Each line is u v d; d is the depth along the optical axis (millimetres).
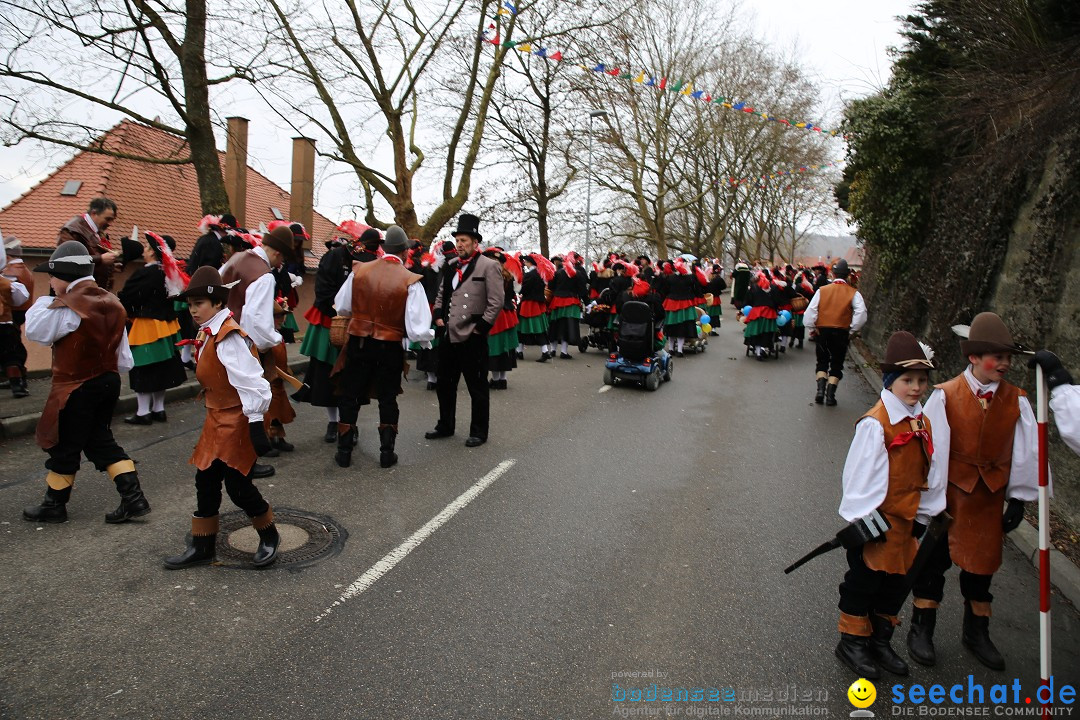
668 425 8492
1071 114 6633
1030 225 7324
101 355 4668
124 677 3199
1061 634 4031
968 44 9352
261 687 3188
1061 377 3283
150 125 10562
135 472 4855
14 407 7086
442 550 4688
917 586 3773
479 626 3791
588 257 26844
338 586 4133
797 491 6254
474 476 6172
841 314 9875
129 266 11883
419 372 11156
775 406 9992
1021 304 7062
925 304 11234
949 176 10695
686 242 41906
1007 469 3627
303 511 5184
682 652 3656
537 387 10555
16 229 18078
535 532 5059
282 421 6320
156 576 4117
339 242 6758
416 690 3227
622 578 4430
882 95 11961
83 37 9656
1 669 3197
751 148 35344
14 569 4086
